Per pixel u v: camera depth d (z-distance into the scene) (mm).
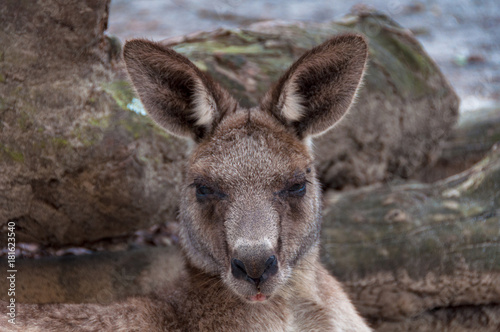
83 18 6914
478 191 7891
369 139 9008
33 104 6801
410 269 7371
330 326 5816
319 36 9680
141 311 5477
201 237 5465
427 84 9703
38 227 7117
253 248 4855
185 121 5715
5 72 6707
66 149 6844
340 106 5668
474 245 7422
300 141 5688
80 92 6980
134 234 7680
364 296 7391
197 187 5418
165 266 7051
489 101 12188
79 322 5344
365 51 5477
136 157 7074
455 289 7379
